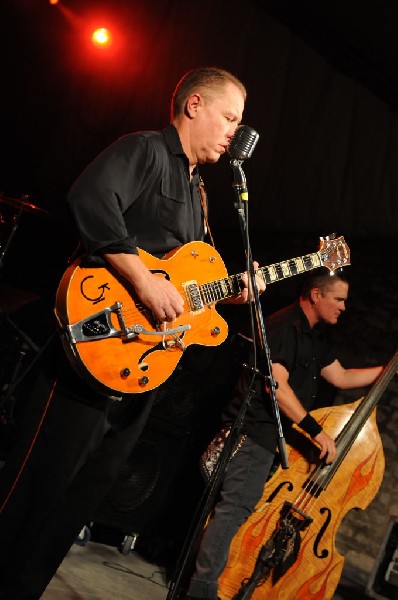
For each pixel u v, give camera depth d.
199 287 2.20
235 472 3.13
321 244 2.74
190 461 4.23
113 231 1.87
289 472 3.36
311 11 5.76
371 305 6.84
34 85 7.33
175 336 2.09
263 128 6.52
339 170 6.43
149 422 4.08
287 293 7.21
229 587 3.25
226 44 6.33
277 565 3.21
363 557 6.02
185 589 3.11
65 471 1.91
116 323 1.94
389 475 6.19
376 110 6.13
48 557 1.99
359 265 7.00
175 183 2.10
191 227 2.22
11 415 3.28
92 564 3.56
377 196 6.35
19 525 1.89
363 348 6.73
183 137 2.17
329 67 6.16
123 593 3.16
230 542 3.10
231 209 7.16
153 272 2.08
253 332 2.21
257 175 6.79
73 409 1.91
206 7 6.33
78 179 1.90
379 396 3.46
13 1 6.91
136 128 7.06
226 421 3.32
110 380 1.92
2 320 4.56
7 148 7.71
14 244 8.59
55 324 1.98
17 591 1.92
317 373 3.51
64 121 7.38
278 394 3.20
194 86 2.17
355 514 6.18
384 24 5.39
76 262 1.91
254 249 7.59
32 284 8.49
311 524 3.30
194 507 4.21
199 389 4.27
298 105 6.34
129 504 4.03
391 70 5.83
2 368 4.91
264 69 6.30
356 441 3.45
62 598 2.65
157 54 6.66
